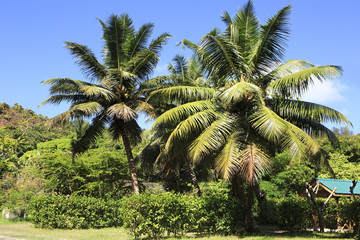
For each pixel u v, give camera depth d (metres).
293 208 14.95
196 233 13.50
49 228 15.58
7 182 21.52
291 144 11.31
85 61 17.44
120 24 18.31
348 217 13.85
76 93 18.02
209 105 13.49
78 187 21.48
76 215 15.61
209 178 25.09
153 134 20.86
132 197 12.34
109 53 18.56
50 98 17.20
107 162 21.77
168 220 12.22
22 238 12.17
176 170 23.95
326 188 17.66
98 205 16.08
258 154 11.73
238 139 12.26
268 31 13.41
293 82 12.02
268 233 14.09
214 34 14.13
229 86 13.69
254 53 14.01
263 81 14.01
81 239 12.05
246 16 14.41
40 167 22.72
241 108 13.45
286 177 26.88
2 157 27.12
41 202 15.92
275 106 13.80
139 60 17.55
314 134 14.19
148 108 16.45
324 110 12.66
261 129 11.56
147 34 18.70
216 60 13.87
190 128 12.66
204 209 12.95
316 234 13.84
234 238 12.16
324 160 12.05
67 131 49.22
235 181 14.09
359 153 33.78
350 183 18.73
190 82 16.58
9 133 43.34
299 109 13.09
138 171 23.47
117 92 17.78
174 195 12.74
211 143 11.98
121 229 15.41
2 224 17.59
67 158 21.45
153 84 18.33
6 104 54.84
